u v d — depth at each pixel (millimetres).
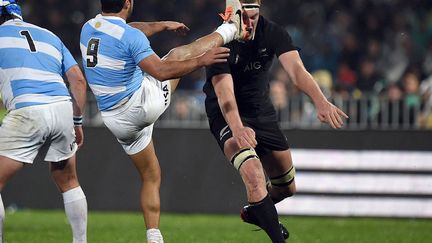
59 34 56156
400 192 37906
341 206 38125
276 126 23844
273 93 40188
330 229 33094
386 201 37938
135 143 22719
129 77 21781
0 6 22016
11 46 21359
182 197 39156
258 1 21953
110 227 33062
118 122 22219
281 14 58438
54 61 21641
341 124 21297
